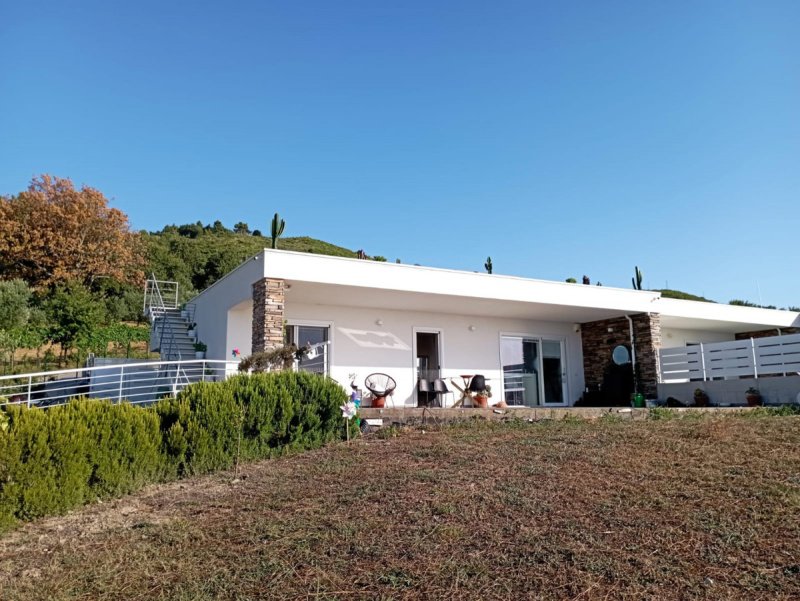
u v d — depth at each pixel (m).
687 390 16.12
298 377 9.01
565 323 18.55
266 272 11.39
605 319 18.05
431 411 10.88
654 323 16.89
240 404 8.12
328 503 5.75
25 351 22.52
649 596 3.73
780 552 4.29
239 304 13.13
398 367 15.26
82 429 6.51
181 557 4.67
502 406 15.29
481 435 8.87
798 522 4.78
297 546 4.68
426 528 4.91
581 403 18.25
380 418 10.55
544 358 18.00
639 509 5.20
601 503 5.36
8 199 33.91
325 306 14.56
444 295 13.48
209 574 4.30
